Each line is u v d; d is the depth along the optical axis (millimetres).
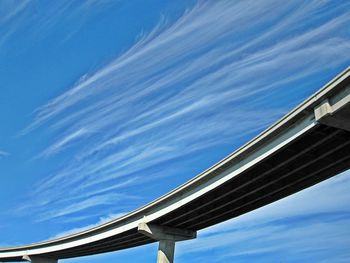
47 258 103125
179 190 57188
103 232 77500
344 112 33562
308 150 40438
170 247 65312
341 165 43469
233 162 47500
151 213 64750
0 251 108375
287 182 48406
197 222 64312
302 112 36781
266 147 42531
